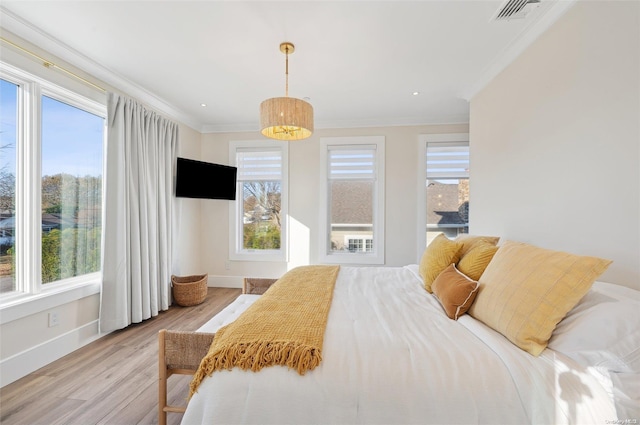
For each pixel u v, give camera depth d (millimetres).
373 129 4090
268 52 2334
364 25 1985
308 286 1990
